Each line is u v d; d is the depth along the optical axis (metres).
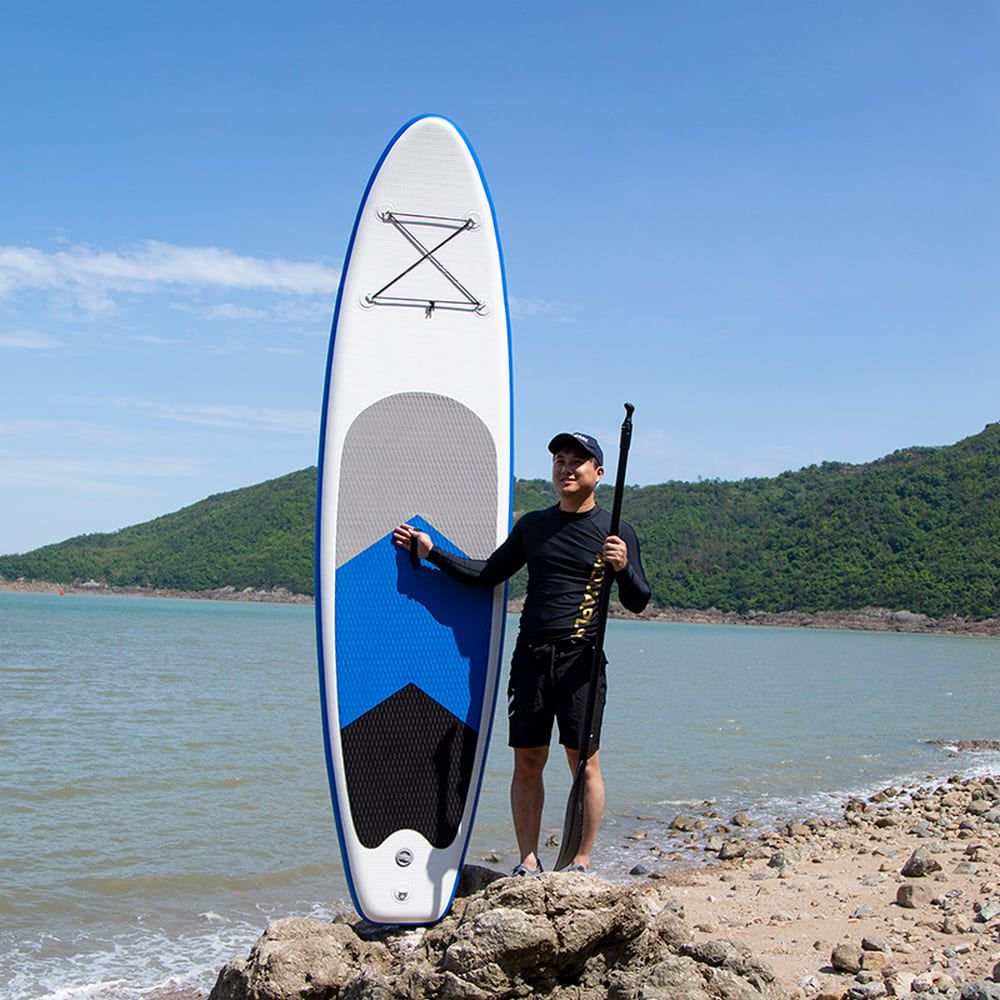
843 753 18.08
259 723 19.84
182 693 25.22
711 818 11.95
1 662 33.38
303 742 17.39
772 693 31.47
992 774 15.73
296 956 4.11
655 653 57.50
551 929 3.78
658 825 11.48
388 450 5.23
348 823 4.98
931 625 117.56
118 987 6.39
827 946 6.17
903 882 7.94
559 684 4.69
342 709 5.04
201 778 13.68
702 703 27.03
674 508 161.38
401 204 5.38
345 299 5.28
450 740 5.13
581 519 4.75
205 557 176.50
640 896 4.01
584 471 4.70
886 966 5.58
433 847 5.04
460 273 5.40
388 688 5.09
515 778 4.84
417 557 5.16
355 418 5.22
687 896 7.86
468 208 5.44
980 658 62.16
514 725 4.77
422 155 5.42
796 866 8.95
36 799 12.01
